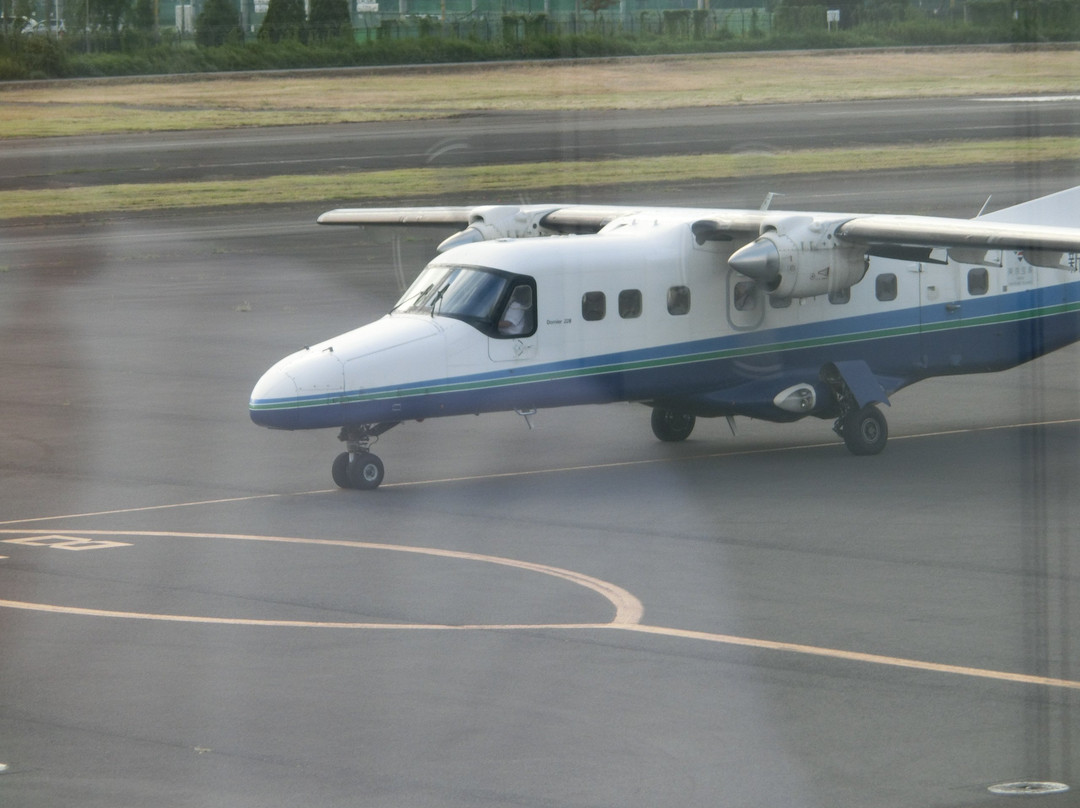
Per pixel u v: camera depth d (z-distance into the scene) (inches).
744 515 2363.4
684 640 1681.8
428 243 6599.4
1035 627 1688.0
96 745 1368.1
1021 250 2672.2
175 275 5920.3
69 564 2100.1
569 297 2751.0
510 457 2913.4
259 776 1286.9
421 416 2642.7
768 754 1307.8
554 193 7253.9
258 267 6102.4
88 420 3326.8
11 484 2696.9
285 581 1989.4
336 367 2551.7
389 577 2003.0
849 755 1304.1
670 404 2935.5
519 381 2714.1
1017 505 2375.7
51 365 4072.3
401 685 1533.0
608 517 2363.4
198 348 4325.8
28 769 1309.1
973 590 1875.0
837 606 1817.2
